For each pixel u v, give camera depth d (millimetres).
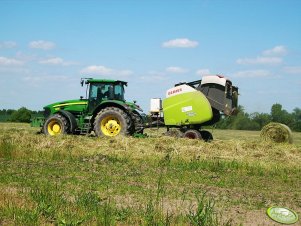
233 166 12336
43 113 20328
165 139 16500
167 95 19484
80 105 19625
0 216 6242
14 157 12922
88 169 11180
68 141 15703
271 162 13375
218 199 8195
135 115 18750
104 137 17188
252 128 50750
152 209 6539
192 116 18875
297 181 10656
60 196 7402
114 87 19516
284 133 18312
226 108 18828
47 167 11234
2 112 68188
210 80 18938
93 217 6316
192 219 6215
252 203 7984
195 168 12039
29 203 6922
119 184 9211
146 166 12086
